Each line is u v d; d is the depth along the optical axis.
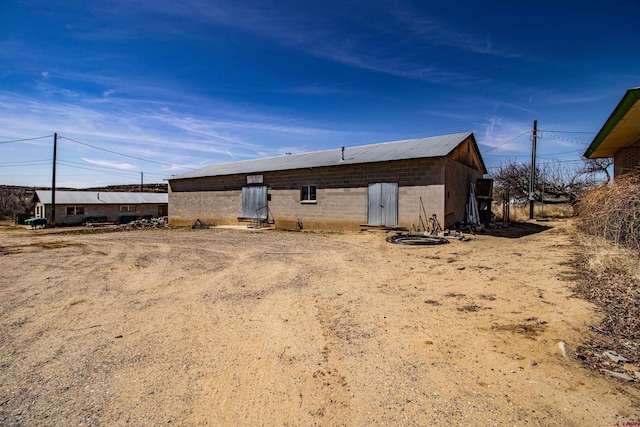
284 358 3.20
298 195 16.58
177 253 9.94
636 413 2.23
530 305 4.32
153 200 36.22
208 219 21.08
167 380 2.84
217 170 21.92
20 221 31.31
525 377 2.71
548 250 8.12
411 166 12.95
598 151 11.53
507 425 2.17
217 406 2.47
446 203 12.46
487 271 6.33
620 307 3.97
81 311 4.72
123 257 9.45
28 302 5.20
